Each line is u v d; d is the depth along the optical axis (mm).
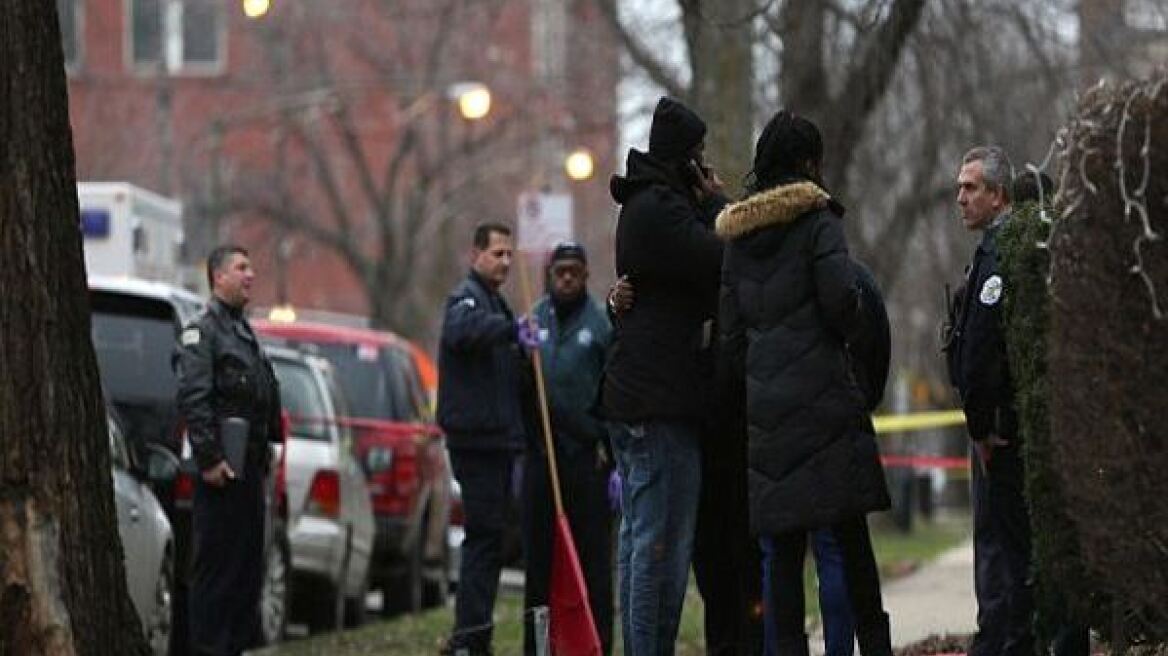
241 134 99500
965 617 32438
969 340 20281
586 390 26172
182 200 88062
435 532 44156
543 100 89750
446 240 93688
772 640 20109
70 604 19141
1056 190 16516
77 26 112562
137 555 27750
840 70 47656
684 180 21000
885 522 70875
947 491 106688
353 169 105938
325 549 35719
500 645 30109
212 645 25828
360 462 40125
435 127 99438
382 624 36844
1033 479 18250
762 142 19734
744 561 21703
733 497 21781
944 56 48688
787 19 42906
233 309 26125
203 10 113438
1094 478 15828
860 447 19297
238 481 25750
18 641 19031
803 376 19266
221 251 25938
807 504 19141
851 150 45531
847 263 19203
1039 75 50438
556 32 90062
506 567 43281
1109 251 15570
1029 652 20500
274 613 32781
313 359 37312
